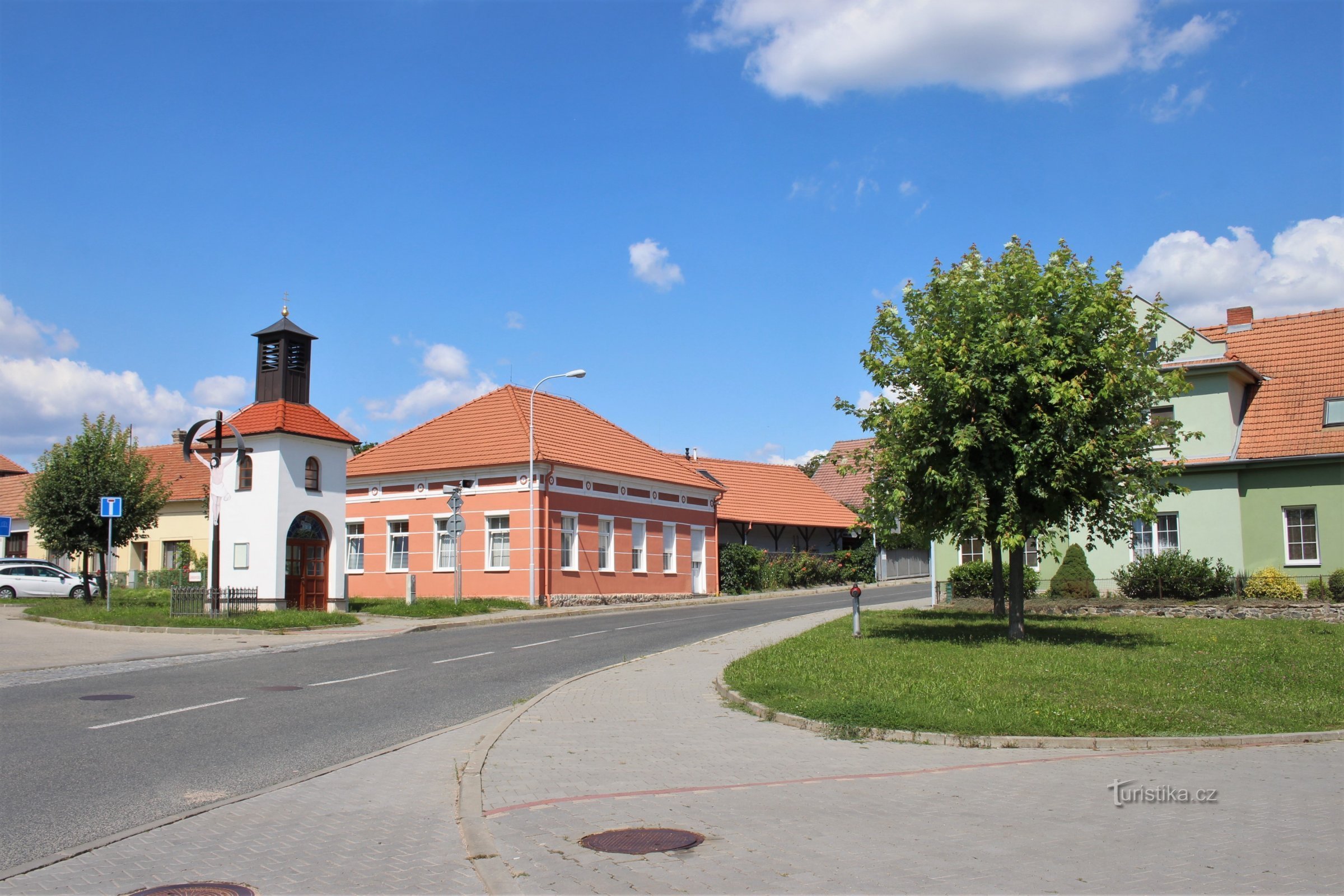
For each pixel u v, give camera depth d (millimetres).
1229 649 16406
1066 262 18172
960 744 9977
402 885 5770
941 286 18547
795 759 9297
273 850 6469
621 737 10406
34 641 20312
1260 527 26094
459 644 21062
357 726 11250
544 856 6188
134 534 31312
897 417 17828
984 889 5520
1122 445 17234
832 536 56500
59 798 7824
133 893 5621
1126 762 9156
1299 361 28203
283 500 27984
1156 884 5586
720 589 45000
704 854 6215
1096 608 24828
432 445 37625
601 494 37719
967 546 30797
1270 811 7293
